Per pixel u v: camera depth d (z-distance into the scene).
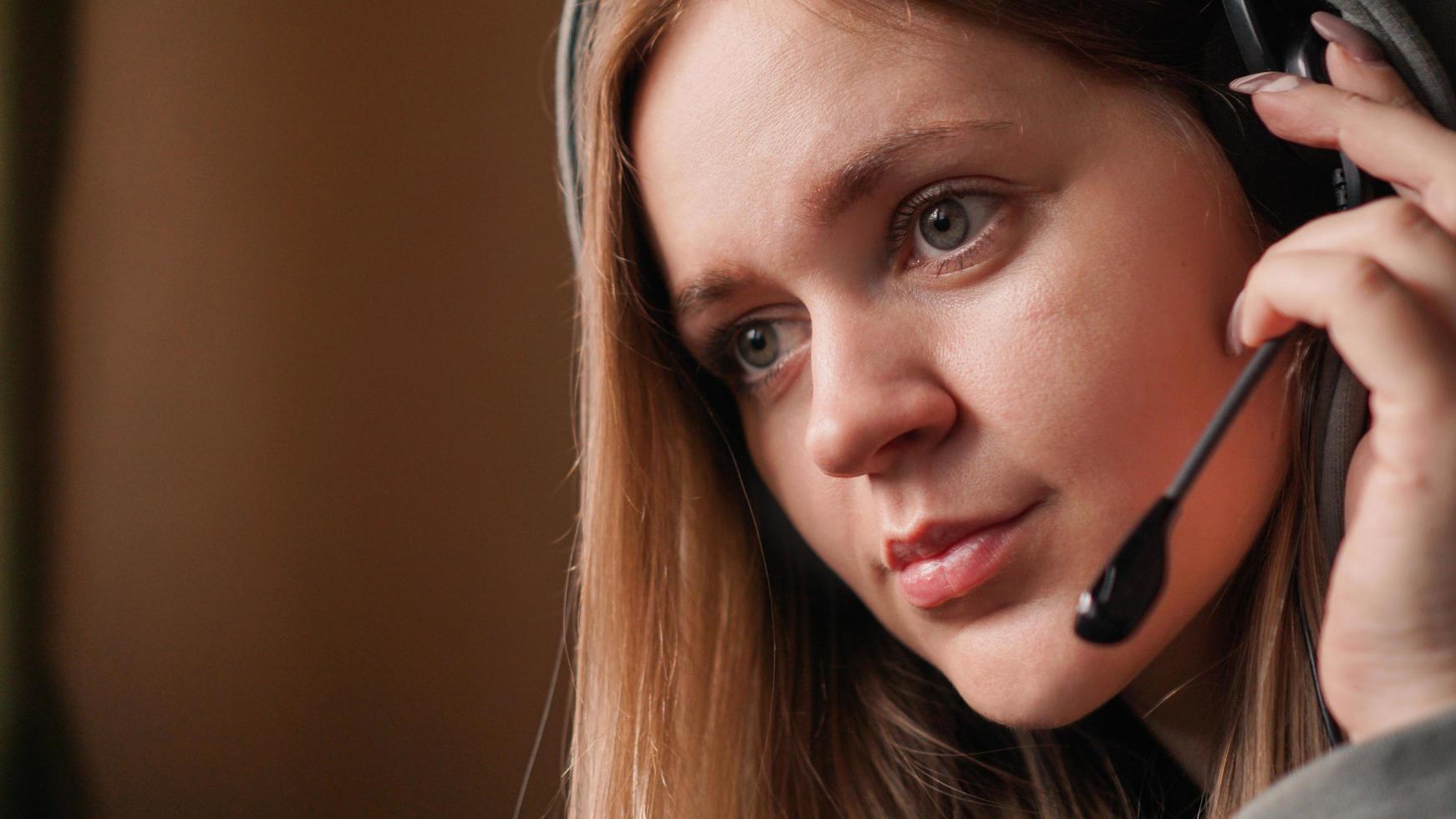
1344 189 1.55
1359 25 1.53
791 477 2.05
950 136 1.62
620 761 2.37
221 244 3.74
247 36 3.77
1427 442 1.26
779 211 1.71
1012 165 1.62
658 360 2.32
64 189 3.59
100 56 3.63
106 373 3.64
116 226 3.65
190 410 3.70
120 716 3.61
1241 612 1.83
